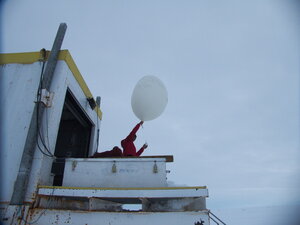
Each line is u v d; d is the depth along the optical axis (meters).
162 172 2.57
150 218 2.12
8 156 2.62
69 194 2.32
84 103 4.07
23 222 2.20
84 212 2.22
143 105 3.11
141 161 2.65
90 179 2.61
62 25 3.36
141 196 2.23
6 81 3.10
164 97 3.21
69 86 3.32
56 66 3.12
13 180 2.48
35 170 2.49
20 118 2.83
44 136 2.69
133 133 3.60
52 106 2.83
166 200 2.42
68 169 2.69
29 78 3.08
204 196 2.19
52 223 2.19
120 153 3.19
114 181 2.57
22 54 3.29
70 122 4.91
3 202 2.36
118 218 2.15
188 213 2.11
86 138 4.77
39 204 2.36
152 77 3.24
